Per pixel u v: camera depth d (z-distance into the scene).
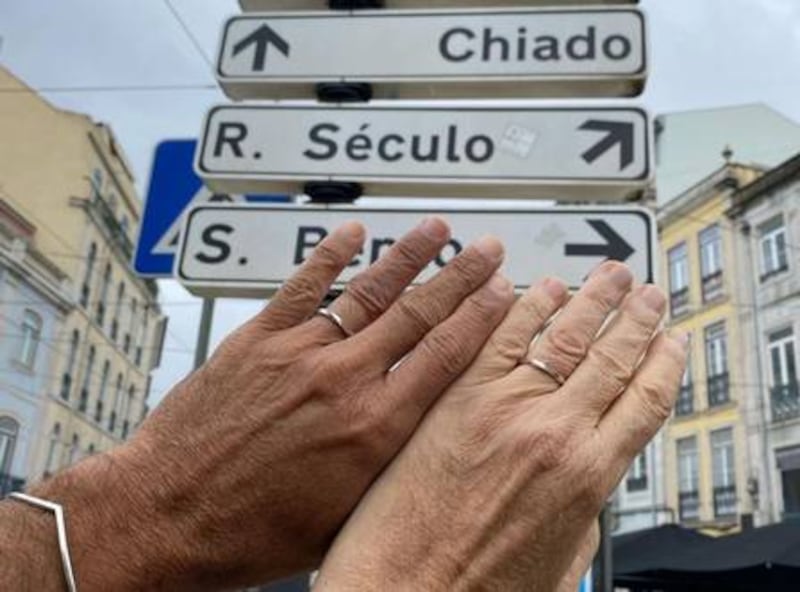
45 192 20.05
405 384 0.71
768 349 15.40
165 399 0.73
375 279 0.77
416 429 0.71
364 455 0.69
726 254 16.70
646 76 2.01
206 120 2.11
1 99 20.17
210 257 1.96
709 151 18.48
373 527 0.66
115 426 24.30
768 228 15.83
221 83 2.21
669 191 18.64
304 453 0.68
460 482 0.67
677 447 16.92
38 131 20.33
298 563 0.69
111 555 0.65
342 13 2.21
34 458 18.80
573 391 0.70
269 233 1.96
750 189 16.27
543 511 0.66
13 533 0.65
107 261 22.64
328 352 0.71
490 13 2.14
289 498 0.68
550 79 2.05
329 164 2.03
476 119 2.02
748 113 18.55
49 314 19.56
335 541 0.67
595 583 2.34
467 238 1.87
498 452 0.67
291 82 2.17
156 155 2.96
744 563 6.46
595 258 1.82
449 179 1.97
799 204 15.09
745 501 15.08
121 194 23.03
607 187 1.93
